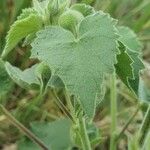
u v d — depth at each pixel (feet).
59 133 0.79
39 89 0.51
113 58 0.38
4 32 0.87
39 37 0.40
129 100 0.91
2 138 0.89
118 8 0.99
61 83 0.47
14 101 0.88
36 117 0.89
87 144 0.52
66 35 0.39
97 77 0.38
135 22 0.99
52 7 0.43
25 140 0.80
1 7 0.92
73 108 0.48
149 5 1.00
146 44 1.04
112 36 0.39
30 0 0.82
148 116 0.58
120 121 0.88
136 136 0.59
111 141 0.65
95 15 0.40
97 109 0.91
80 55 0.38
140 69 0.50
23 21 0.42
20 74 0.52
